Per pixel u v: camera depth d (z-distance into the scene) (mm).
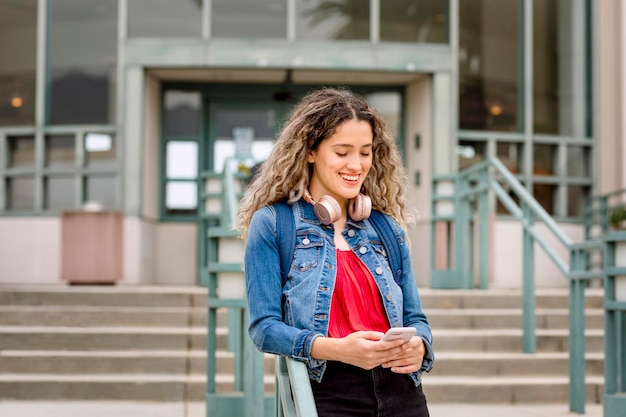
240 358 5465
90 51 10453
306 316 2439
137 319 7859
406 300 2613
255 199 2631
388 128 2736
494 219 10336
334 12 10430
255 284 2471
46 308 8023
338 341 2322
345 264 2535
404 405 2447
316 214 2535
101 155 10367
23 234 10312
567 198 11109
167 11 10383
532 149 10930
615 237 5418
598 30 11172
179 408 6547
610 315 5449
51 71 10477
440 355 7391
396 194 2742
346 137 2529
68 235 9602
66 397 6848
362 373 2424
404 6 10602
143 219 10227
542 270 10828
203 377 7000
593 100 11141
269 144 10945
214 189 9312
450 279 9164
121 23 10328
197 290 8383
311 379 2420
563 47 11156
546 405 6879
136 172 10156
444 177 9359
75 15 10484
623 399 5359
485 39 10828
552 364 7312
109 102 10414
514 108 10914
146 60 10203
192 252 10789
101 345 7461
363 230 2600
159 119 10836
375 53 10312
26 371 7133
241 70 10367
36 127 10398
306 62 10211
